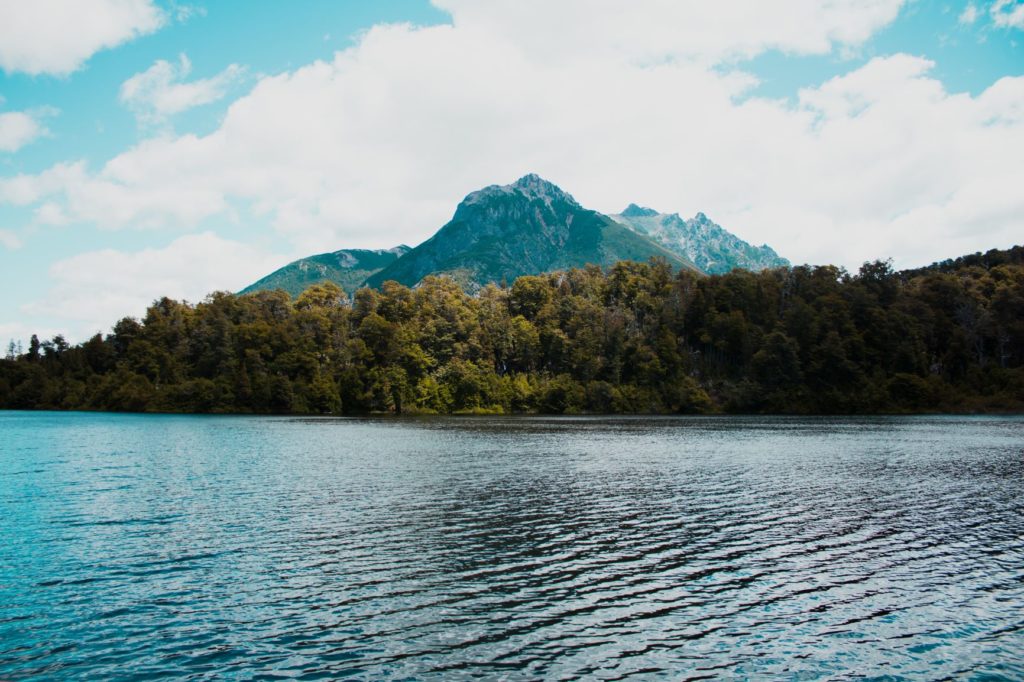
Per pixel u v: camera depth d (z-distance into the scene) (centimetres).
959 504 4359
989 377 17150
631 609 2361
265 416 16288
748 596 2514
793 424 12850
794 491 4844
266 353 18788
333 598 2453
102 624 2181
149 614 2275
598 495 4644
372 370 18338
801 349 18138
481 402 18425
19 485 5003
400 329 19300
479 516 3919
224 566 2853
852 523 3772
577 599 2462
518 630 2159
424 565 2881
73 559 2948
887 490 4903
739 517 3922
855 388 17250
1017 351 18125
